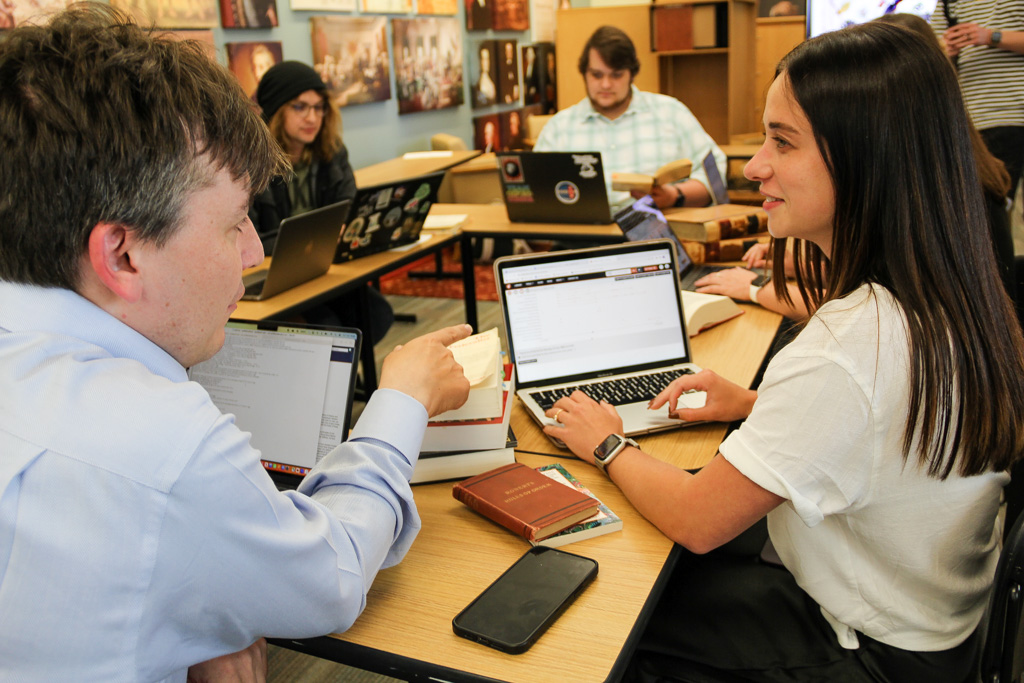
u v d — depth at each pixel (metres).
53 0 2.93
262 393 1.23
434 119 5.80
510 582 0.92
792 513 1.05
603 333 1.53
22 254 0.64
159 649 0.67
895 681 1.01
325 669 1.89
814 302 1.24
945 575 0.99
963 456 0.91
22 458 0.62
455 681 0.80
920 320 0.87
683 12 4.85
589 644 0.84
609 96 3.62
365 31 4.87
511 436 1.27
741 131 5.17
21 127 0.61
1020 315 1.52
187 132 0.64
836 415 0.88
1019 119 3.23
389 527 0.84
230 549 0.65
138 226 0.63
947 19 3.37
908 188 0.89
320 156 3.14
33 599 0.62
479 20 6.19
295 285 2.24
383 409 0.93
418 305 4.50
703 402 1.40
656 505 1.04
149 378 0.67
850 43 0.91
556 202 2.86
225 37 3.90
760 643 1.08
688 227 2.42
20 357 0.65
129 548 0.62
